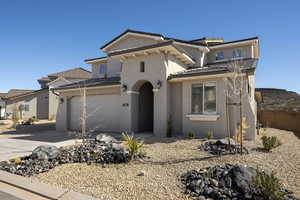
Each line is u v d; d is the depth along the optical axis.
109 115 18.48
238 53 22.36
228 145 9.40
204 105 14.00
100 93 18.91
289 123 22.78
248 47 21.83
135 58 16.36
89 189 5.69
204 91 14.03
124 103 16.73
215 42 25.75
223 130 13.11
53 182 6.33
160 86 14.95
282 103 26.77
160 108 14.97
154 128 15.16
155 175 6.59
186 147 10.51
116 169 7.30
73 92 20.61
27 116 39.84
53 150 9.02
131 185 5.84
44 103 41.50
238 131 11.77
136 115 16.84
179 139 13.15
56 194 5.37
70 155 9.00
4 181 6.46
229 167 6.32
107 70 24.30
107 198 5.07
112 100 18.41
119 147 9.57
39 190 5.65
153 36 19.36
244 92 12.57
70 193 5.41
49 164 8.03
